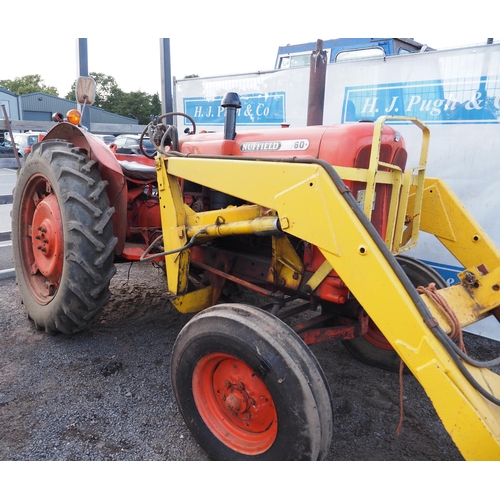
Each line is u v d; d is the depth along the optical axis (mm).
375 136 1911
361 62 4031
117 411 2400
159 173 2553
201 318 1995
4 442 2127
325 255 1809
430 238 3922
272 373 1731
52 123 5465
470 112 3576
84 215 2758
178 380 2080
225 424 2045
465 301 2301
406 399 2670
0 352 2988
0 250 4812
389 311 1666
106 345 3125
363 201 2188
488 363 1746
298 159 1895
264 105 4898
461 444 1551
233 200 2688
